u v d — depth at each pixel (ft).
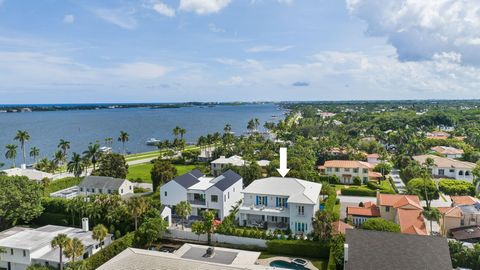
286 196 221.46
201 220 232.53
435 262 130.82
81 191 303.27
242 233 197.47
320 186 247.70
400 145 520.42
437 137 588.91
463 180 335.67
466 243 181.47
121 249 183.01
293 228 208.74
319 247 179.32
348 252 137.80
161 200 248.11
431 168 368.68
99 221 217.56
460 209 214.48
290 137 639.76
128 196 295.48
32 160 570.46
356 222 231.91
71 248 154.30
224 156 429.38
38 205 227.20
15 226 229.25
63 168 453.17
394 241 141.59
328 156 445.37
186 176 262.26
